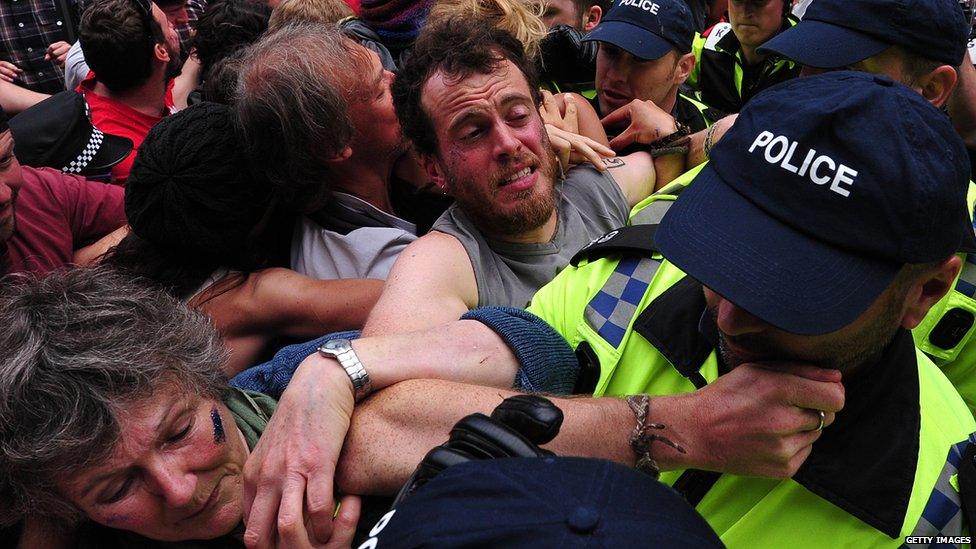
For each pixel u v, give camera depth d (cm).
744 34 265
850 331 82
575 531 53
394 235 157
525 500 56
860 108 79
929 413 94
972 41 197
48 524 105
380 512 98
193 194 145
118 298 103
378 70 156
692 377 99
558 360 107
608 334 108
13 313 98
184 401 100
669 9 212
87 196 199
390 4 200
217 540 109
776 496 93
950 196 78
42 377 92
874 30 153
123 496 98
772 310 78
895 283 81
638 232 116
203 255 152
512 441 67
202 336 107
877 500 87
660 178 181
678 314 102
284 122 143
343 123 148
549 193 142
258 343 155
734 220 82
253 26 225
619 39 205
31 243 186
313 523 94
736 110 283
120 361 94
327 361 103
